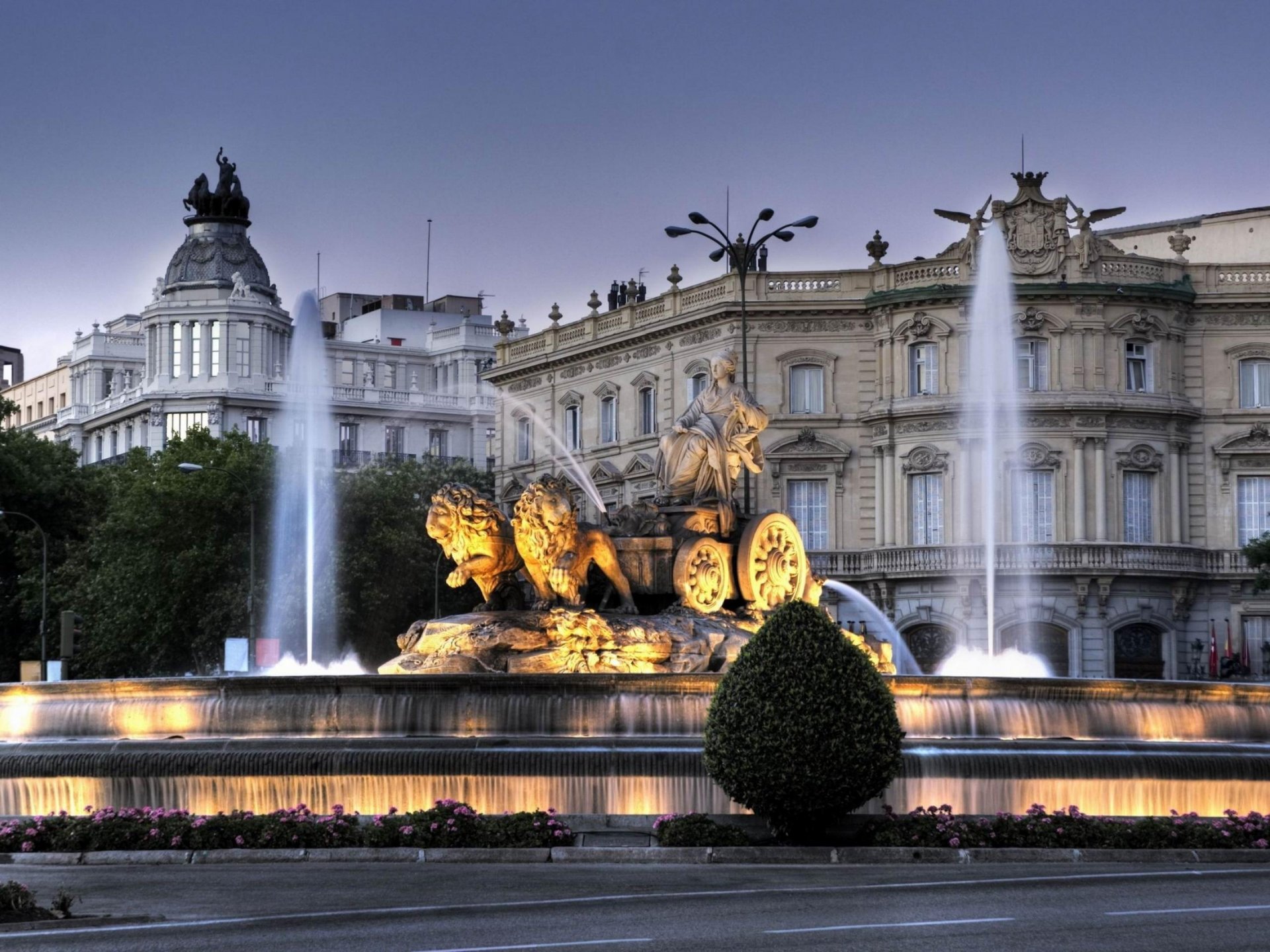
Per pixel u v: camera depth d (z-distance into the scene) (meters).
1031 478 88.31
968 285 88.31
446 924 18.38
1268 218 100.31
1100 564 86.75
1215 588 89.44
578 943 16.98
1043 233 88.56
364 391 143.50
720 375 35.19
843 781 25.53
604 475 98.75
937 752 27.56
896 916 18.80
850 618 90.88
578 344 101.56
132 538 89.06
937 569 87.81
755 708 25.67
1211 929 17.86
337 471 94.31
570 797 27.17
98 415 148.25
